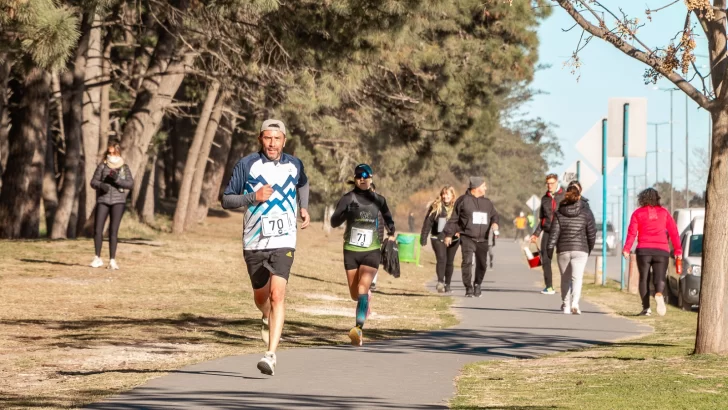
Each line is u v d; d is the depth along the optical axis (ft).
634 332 104.88
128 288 127.54
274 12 162.71
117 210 144.77
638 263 123.85
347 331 101.71
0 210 208.64
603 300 154.40
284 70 184.55
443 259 161.38
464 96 254.88
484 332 103.19
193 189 320.09
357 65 169.89
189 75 290.97
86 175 245.86
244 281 150.00
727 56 74.02
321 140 342.23
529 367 75.10
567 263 126.52
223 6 147.13
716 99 74.02
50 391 59.88
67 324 94.94
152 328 94.84
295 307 123.34
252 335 93.97
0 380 64.13
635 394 59.57
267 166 67.26
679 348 85.56
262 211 66.90
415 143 266.36
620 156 182.80
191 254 181.88
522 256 340.59
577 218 125.18
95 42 242.17
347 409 54.90
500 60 255.50
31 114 208.95
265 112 323.78
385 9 155.94
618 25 72.84
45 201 260.83
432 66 249.96
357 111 244.22
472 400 58.65
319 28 162.81
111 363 72.90
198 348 82.79
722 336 75.87
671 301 162.71
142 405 55.11
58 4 117.91
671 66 73.26
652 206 123.54
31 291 118.11
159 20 202.28
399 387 63.77
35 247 166.20
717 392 60.18
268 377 66.90
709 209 75.72
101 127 262.47
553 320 117.39
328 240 354.95
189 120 422.41
